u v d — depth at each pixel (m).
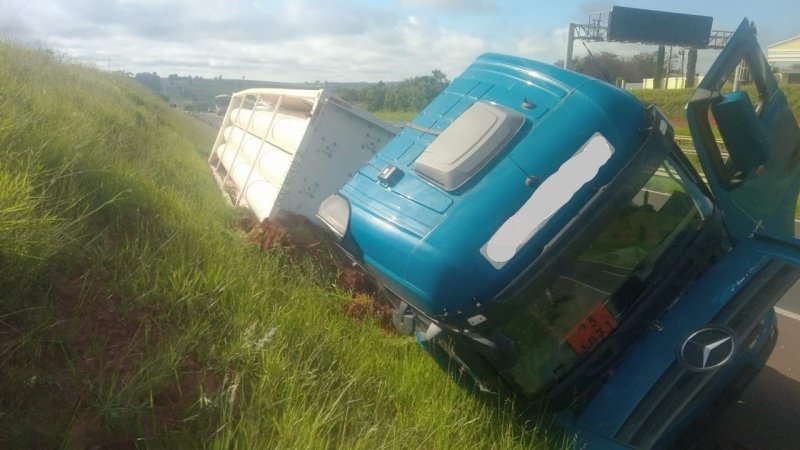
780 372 5.84
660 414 3.50
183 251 4.56
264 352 3.69
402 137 4.60
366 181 4.43
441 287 3.48
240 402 3.29
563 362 3.90
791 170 5.02
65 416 2.77
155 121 14.50
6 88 5.79
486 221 3.50
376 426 3.31
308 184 6.73
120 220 4.67
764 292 3.87
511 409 4.02
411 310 4.43
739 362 3.86
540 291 3.49
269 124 9.06
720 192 4.48
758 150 4.50
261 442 2.98
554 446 3.72
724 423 4.84
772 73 4.89
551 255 3.46
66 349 3.15
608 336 3.97
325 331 4.48
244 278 4.68
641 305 4.03
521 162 3.66
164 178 7.18
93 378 3.02
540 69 4.21
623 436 3.49
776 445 4.55
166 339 3.57
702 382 3.54
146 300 3.83
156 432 2.88
